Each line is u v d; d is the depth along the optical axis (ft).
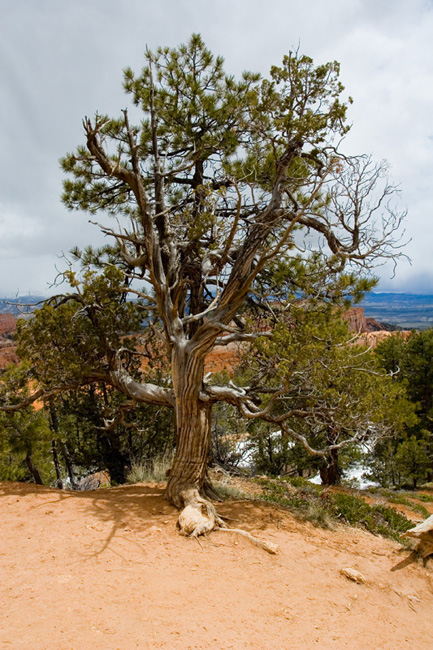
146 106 37.19
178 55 38.32
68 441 47.09
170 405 29.84
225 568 18.62
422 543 25.54
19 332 30.37
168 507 25.75
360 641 15.29
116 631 12.87
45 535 20.31
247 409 27.43
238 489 35.60
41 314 29.43
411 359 91.50
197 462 27.04
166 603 14.99
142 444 46.85
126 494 28.91
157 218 31.60
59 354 29.53
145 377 45.14
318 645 14.33
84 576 16.30
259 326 34.30
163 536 21.18
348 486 61.98
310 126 27.50
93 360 31.42
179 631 13.35
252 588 17.33
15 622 12.93
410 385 93.30
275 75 29.12
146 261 30.04
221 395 27.94
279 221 29.89
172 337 28.58
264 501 31.40
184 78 37.14
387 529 31.22
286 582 18.49
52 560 17.60
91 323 32.42
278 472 64.95
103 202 39.60
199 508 23.97
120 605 14.43
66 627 12.81
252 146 37.19
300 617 15.93
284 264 35.55
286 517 27.78
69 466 48.08
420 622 18.31
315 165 32.14
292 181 30.68
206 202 28.25
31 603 14.14
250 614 15.31
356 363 32.55
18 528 21.13
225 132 35.88
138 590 15.62
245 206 36.86
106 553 18.57
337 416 26.71
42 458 44.32
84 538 20.08
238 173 33.35
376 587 20.33
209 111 36.14
